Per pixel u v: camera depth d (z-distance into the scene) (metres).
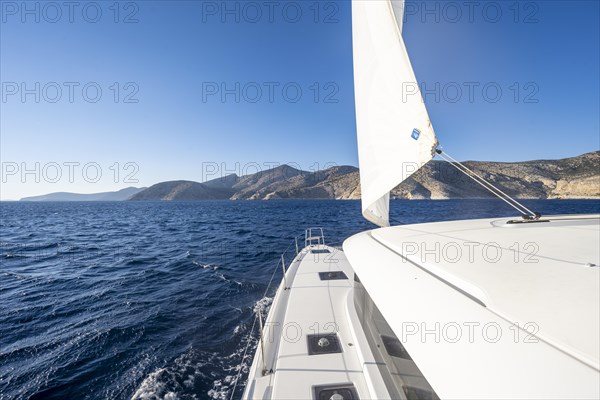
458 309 1.54
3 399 5.61
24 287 12.48
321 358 3.22
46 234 31.59
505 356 1.16
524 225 2.66
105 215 62.31
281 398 2.69
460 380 1.19
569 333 1.14
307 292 5.02
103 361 6.64
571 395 0.91
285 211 54.50
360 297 3.62
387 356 2.58
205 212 60.06
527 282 1.54
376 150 3.27
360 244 3.28
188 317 8.74
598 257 1.75
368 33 3.24
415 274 2.11
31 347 7.34
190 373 6.08
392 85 2.99
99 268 15.59
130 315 9.09
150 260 17.05
